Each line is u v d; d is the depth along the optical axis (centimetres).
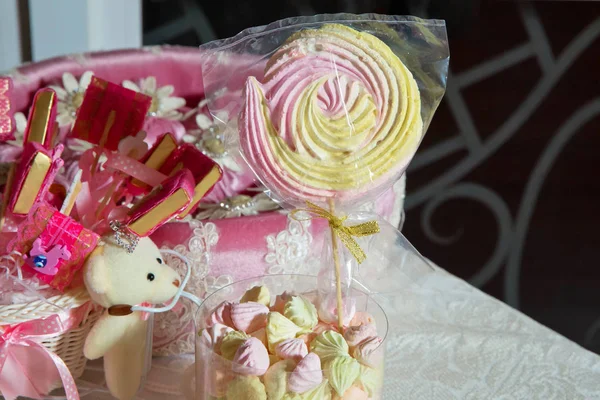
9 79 75
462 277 150
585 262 148
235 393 56
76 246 61
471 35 133
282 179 58
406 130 59
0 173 73
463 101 138
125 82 85
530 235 146
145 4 129
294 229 70
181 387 66
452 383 69
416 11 131
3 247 63
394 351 72
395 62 59
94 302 63
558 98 138
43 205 61
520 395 68
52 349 63
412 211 146
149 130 81
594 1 130
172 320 69
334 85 58
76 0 120
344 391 56
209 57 61
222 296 63
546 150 141
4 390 63
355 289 64
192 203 64
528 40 134
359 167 58
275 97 57
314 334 59
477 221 146
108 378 64
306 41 58
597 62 135
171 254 67
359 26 61
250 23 131
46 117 65
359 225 60
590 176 142
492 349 73
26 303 61
